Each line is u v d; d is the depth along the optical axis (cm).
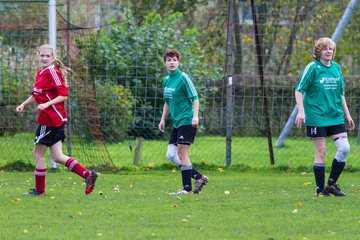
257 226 1961
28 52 4500
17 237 1788
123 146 5091
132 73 5550
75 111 3797
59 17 3766
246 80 5394
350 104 4881
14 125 4525
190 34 6094
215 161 4225
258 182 3247
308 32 6094
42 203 2408
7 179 3338
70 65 3772
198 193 2761
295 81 5412
